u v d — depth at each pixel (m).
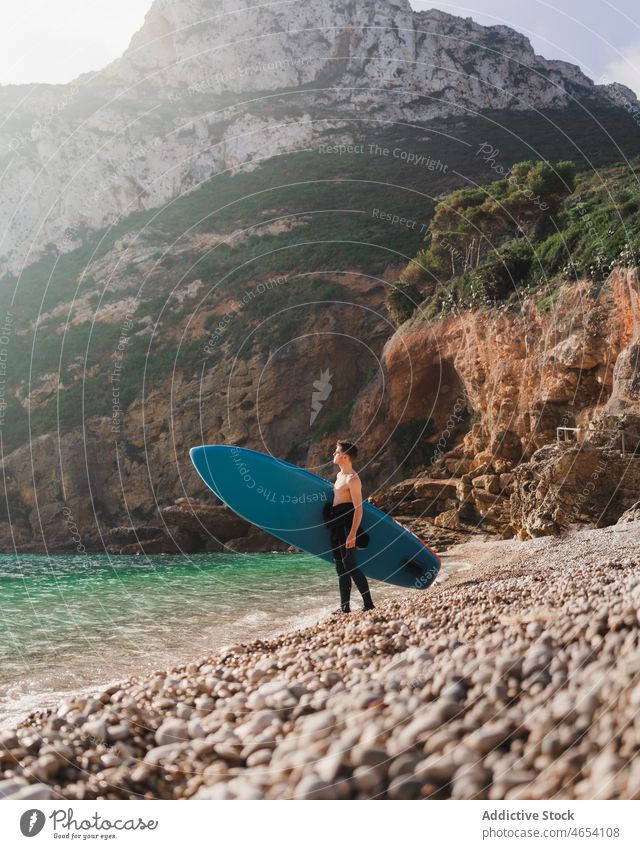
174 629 6.30
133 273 38.34
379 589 8.38
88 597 9.55
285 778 2.14
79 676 4.44
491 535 16.97
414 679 2.71
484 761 2.02
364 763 2.09
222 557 19.38
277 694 2.84
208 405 30.58
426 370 24.55
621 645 2.37
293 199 37.16
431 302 25.09
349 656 3.40
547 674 2.38
